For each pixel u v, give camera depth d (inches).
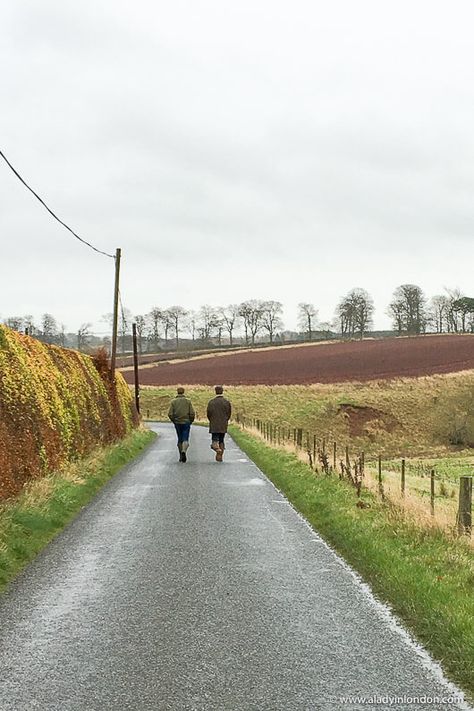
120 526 458.0
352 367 3973.9
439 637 237.0
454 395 3105.3
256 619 264.4
